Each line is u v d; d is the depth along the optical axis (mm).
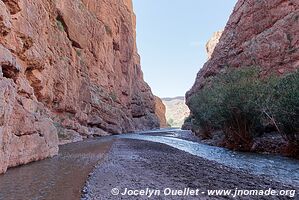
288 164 17656
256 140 27234
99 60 59656
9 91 13102
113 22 74500
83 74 46969
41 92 28516
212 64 58344
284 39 36125
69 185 10578
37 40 26844
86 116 46000
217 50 59625
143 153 22891
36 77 26703
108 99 61719
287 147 21828
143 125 97938
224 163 18094
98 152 22688
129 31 91312
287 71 34250
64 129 35125
